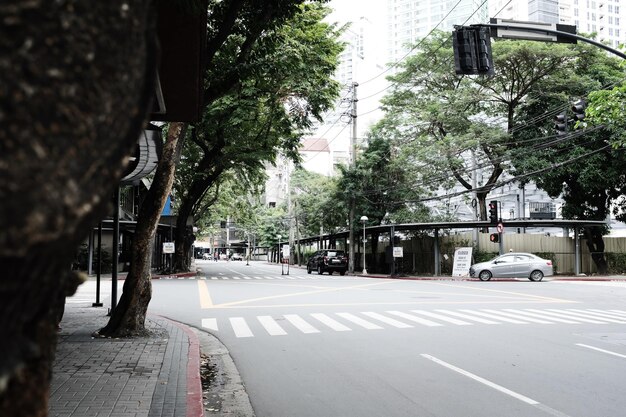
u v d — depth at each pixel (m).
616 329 10.88
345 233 41.41
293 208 63.50
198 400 5.52
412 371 7.23
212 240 129.12
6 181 1.10
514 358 8.03
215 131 24.17
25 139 1.13
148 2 1.49
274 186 97.81
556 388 6.30
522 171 29.11
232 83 10.77
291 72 17.42
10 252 1.12
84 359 7.62
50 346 1.57
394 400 5.86
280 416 5.35
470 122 30.67
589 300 16.95
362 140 39.16
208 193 46.06
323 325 11.63
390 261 32.84
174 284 25.28
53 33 1.19
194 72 6.80
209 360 8.16
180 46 6.60
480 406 5.60
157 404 5.35
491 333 10.40
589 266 32.81
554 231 50.91
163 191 9.63
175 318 12.96
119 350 8.31
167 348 8.50
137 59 1.39
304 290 21.45
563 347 8.91
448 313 13.55
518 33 11.75
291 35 17.38
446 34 30.89
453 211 44.47
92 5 1.27
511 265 27.81
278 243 78.81
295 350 8.84
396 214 36.28
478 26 11.49
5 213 1.10
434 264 33.59
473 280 28.47
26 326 1.43
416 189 36.81
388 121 34.44
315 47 18.64
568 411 5.42
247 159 25.81
